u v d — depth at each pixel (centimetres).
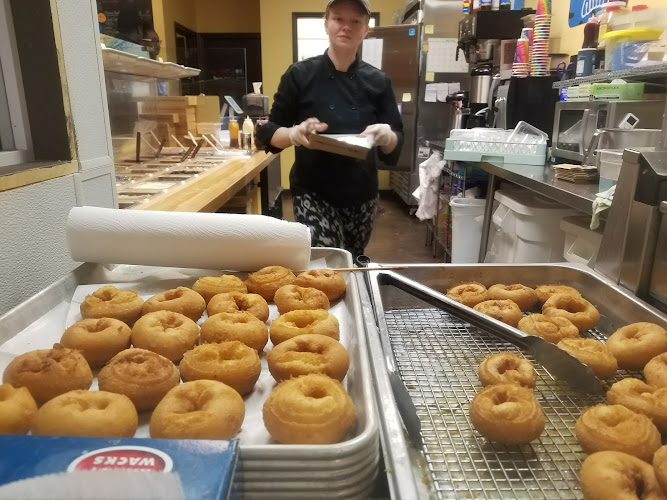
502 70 346
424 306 114
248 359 78
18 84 119
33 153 125
